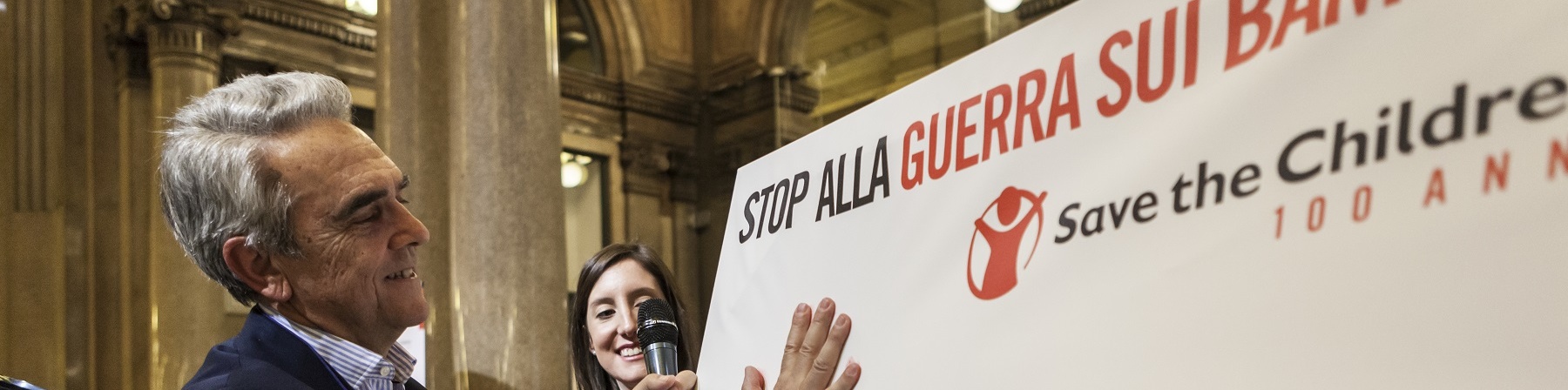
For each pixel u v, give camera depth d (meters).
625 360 2.00
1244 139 0.71
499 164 3.11
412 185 3.15
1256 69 0.71
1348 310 0.64
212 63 5.63
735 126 8.92
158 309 5.24
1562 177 0.55
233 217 1.12
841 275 1.08
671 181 9.04
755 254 1.24
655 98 8.87
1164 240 0.75
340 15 6.50
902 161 1.03
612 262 2.11
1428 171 0.61
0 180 5.16
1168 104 0.77
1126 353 0.76
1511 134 0.58
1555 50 0.56
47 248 5.27
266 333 1.16
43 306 5.21
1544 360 0.55
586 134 8.45
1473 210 0.59
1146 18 0.80
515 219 3.10
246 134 1.14
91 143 5.58
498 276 3.04
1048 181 0.86
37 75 5.34
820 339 1.08
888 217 1.03
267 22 6.14
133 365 5.39
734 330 1.25
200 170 1.13
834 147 1.13
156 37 5.47
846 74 10.10
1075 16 0.86
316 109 1.18
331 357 1.16
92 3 5.71
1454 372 0.58
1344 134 0.65
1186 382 0.71
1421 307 0.60
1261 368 0.67
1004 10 8.55
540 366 3.04
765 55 8.83
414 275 1.24
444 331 3.06
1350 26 0.66
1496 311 0.57
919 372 0.94
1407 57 0.63
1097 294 0.79
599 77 8.56
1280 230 0.68
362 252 1.15
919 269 0.97
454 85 3.18
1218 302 0.71
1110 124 0.81
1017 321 0.85
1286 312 0.67
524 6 3.27
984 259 0.90
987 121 0.93
